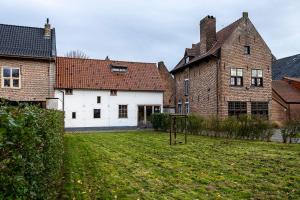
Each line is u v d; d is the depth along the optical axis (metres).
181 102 34.50
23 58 24.30
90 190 6.71
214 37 29.69
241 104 26.64
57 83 27.97
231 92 26.30
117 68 32.03
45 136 4.18
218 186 6.94
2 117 1.81
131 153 12.42
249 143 15.63
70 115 28.33
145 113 31.38
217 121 19.69
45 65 25.08
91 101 29.22
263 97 27.56
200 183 7.25
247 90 26.94
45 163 4.14
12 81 24.02
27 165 2.68
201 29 30.44
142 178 7.84
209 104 27.78
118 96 30.38
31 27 26.64
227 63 26.39
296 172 8.26
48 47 25.53
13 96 23.91
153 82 32.41
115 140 18.12
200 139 18.16
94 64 31.78
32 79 24.58
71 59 31.36
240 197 6.07
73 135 22.05
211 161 10.21
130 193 6.49
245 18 27.56
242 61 26.98
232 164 9.59
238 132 18.16
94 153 12.49
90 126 29.02
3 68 23.75
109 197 6.19
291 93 31.83
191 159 10.68
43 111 4.77
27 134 2.43
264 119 17.36
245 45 27.23
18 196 2.30
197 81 30.31
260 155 11.41
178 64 36.34
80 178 7.86
